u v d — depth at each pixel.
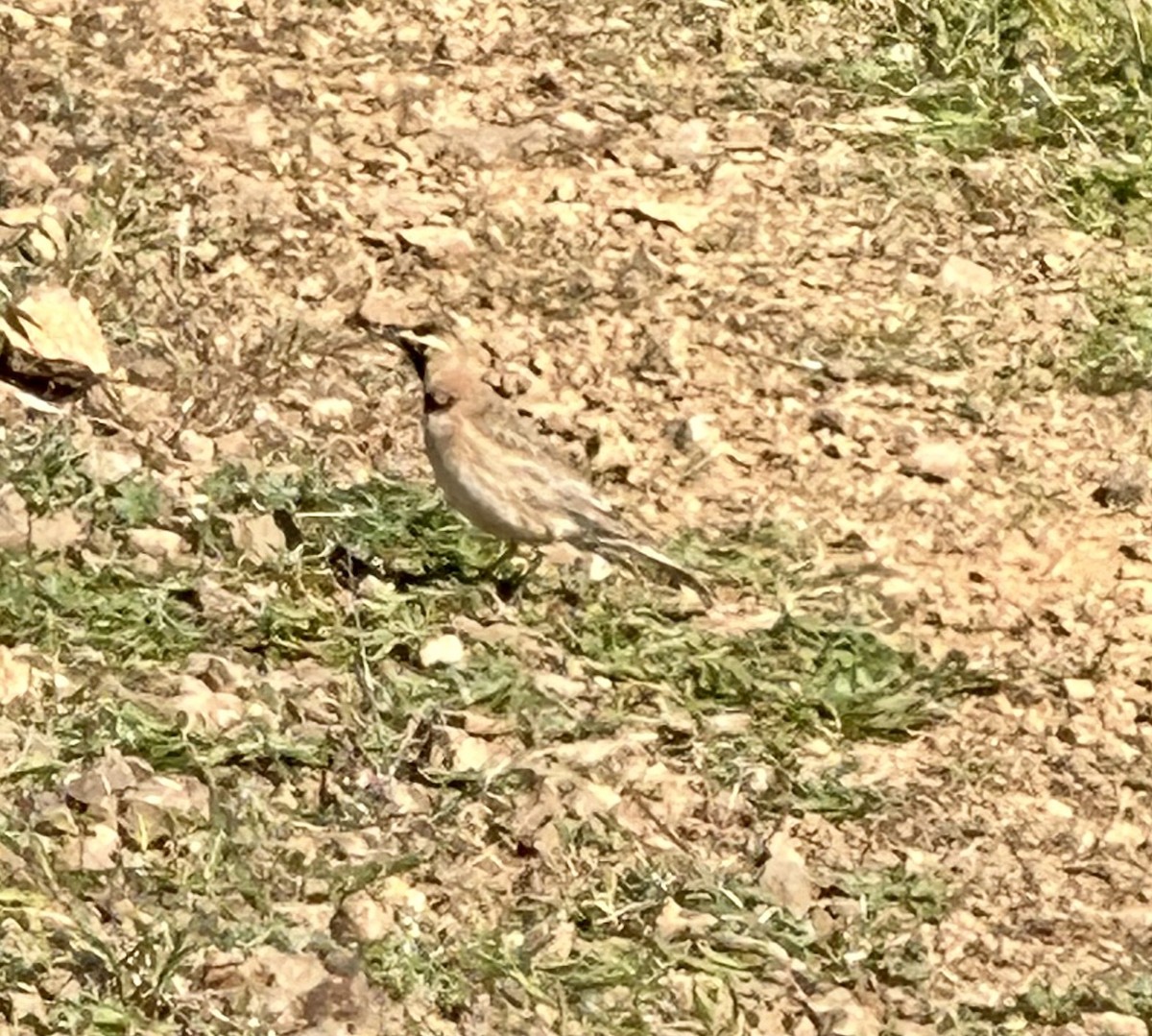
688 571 12.33
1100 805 11.77
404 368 13.33
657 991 10.15
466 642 11.68
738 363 14.02
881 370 14.11
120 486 11.93
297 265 13.81
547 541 12.03
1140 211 15.68
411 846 10.47
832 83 15.96
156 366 12.91
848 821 11.27
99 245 13.41
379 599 11.77
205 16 15.15
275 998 9.59
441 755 10.96
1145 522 13.66
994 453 13.84
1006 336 14.59
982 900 11.07
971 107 15.97
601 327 13.99
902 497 13.45
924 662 12.41
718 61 15.90
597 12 15.97
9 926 9.64
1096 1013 10.65
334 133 14.67
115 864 9.98
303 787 10.66
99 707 10.62
